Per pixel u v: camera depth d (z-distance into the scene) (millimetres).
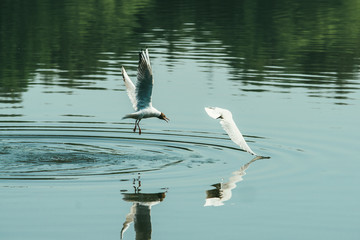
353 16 40844
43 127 17141
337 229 10211
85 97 20703
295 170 13430
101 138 16219
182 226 10250
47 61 26891
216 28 35750
